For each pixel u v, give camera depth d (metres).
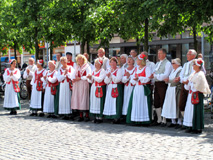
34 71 12.09
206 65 22.50
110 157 5.70
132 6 12.17
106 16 14.37
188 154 5.82
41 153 6.07
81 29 14.70
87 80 9.86
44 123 9.45
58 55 11.40
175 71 8.57
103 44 16.06
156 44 24.88
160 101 9.04
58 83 10.58
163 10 10.73
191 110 7.82
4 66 25.08
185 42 23.38
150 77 8.79
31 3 16.38
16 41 22.45
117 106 9.33
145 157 5.67
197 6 10.46
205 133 7.80
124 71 9.59
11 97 11.52
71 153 6.02
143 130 8.26
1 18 18.25
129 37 15.36
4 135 7.73
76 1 15.34
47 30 16.97
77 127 8.72
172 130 8.30
